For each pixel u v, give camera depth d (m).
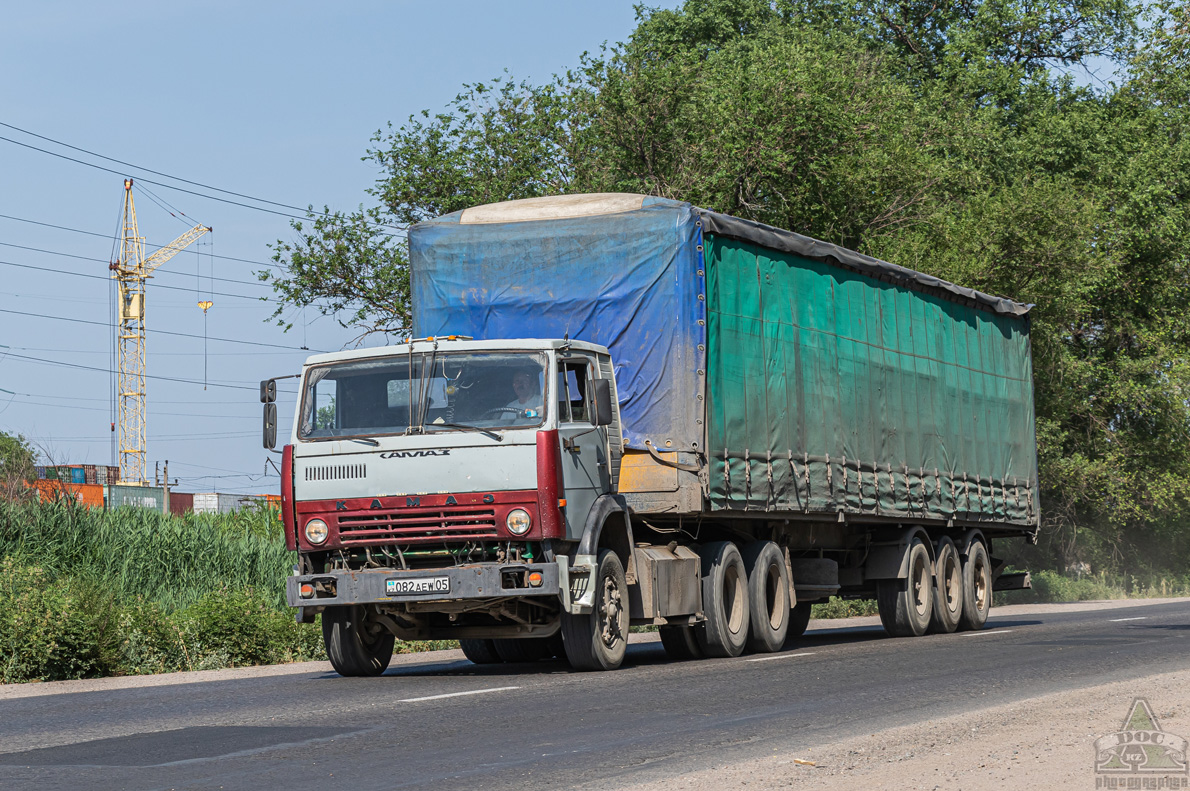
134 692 13.16
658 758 8.17
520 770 7.79
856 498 19.66
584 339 16.44
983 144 48.22
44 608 16.36
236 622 18.62
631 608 15.19
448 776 7.61
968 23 56.47
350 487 13.91
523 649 18.12
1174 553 58.62
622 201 16.67
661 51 39.34
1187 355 49.25
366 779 7.52
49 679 15.74
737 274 17.12
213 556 23.53
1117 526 52.38
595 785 7.27
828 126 36.47
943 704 10.94
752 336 17.31
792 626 23.03
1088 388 48.41
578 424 14.25
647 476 15.87
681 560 15.98
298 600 13.96
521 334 16.69
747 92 36.81
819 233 38.50
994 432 25.31
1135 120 53.25
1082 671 13.88
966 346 24.34
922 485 21.97
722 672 14.02
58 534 22.34
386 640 15.35
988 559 25.03
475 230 17.03
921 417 22.20
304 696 12.10
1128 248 49.06
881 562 21.67
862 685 12.48
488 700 11.37
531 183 37.12
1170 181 51.19
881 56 47.34
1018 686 12.38
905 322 21.92
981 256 40.72
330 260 36.50
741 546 17.77
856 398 19.98
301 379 14.44
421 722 9.95
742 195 37.09
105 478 61.50
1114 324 51.78
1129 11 55.28
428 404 13.96
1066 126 50.44
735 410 16.75
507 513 13.52
